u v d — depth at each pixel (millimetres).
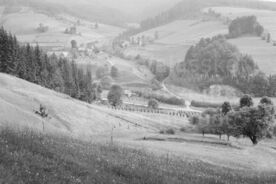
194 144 72875
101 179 15609
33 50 152625
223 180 21141
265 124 93500
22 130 23016
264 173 30578
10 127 22469
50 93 120562
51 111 94688
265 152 67188
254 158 57031
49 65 151625
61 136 27500
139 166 20703
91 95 177000
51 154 17312
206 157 49594
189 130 123750
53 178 14086
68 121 95000
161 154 35781
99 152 23219
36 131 25469
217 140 83312
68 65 168750
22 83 115812
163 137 83562
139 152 30469
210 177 21375
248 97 129375
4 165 13711
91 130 98312
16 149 16219
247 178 23453
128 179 16859
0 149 15141
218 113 126375
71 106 107250
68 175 14828
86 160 18562
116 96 183875
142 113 169875
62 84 151875
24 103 89312
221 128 103750
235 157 55312
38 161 15508
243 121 95125
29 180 13188
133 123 125438
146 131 116438
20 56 134750
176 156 38844
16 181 12727
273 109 97125
